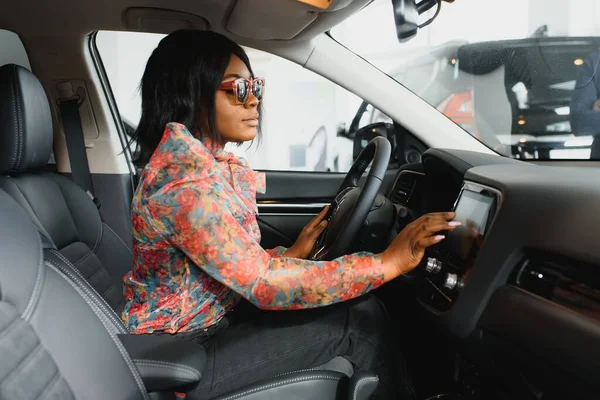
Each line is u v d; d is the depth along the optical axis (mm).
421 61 4004
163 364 945
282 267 1055
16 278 729
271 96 3824
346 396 1052
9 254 741
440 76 3945
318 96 3771
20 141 1334
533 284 849
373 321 1185
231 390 1102
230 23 1660
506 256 900
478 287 942
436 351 1316
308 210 2121
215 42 1151
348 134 3391
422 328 1403
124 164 2205
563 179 921
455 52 3863
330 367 1148
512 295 867
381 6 3320
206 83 1130
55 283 843
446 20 3816
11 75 1317
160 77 1145
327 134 3754
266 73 3514
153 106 1159
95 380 812
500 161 1307
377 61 4012
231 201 1085
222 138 1193
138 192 1088
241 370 1124
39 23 1831
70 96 2068
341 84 1790
